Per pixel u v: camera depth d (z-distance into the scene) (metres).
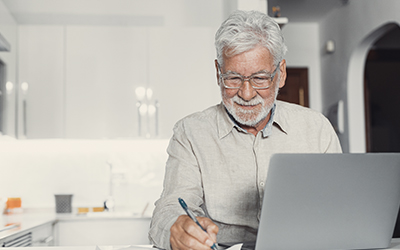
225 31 1.26
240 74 1.26
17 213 3.24
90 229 2.94
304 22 5.03
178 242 1.02
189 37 3.21
